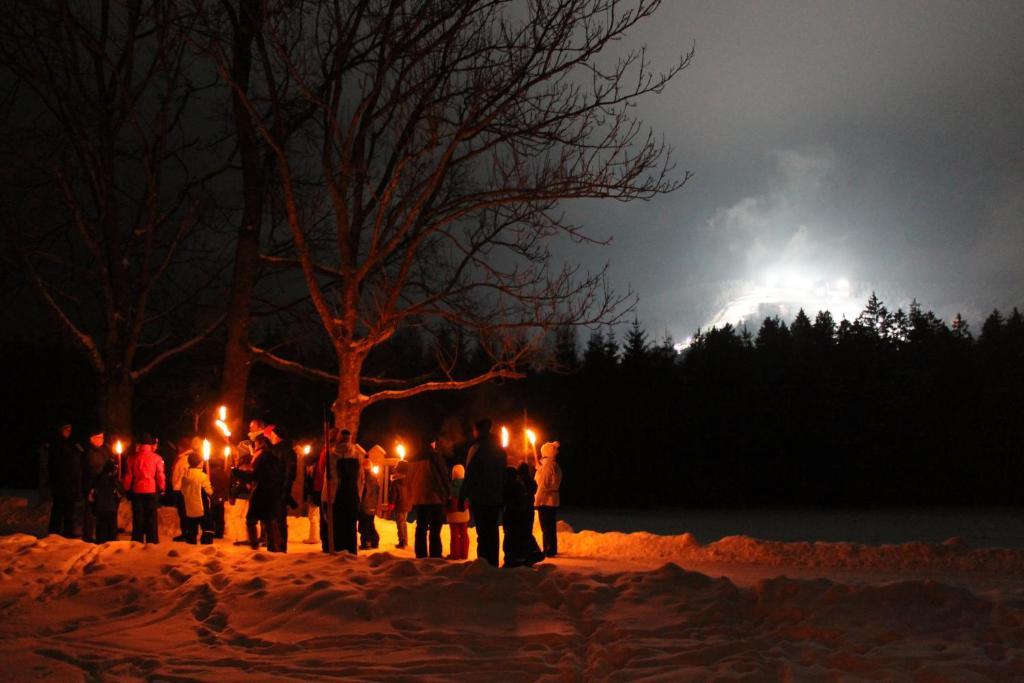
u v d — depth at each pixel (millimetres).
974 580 13383
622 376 57750
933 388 57750
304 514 20438
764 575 13891
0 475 54406
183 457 16047
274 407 43406
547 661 7613
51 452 17250
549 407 57125
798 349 62281
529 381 57031
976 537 31984
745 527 38500
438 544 14844
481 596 9211
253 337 27734
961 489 57000
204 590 10047
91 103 23469
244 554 12430
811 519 44281
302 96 22438
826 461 57312
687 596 8992
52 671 7445
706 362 58812
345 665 7531
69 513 17188
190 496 15750
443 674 7242
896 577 13602
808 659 7281
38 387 54656
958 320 78125
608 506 56938
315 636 8438
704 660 7297
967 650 7207
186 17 19984
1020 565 14156
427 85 19906
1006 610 7906
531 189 19906
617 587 9320
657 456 57188
